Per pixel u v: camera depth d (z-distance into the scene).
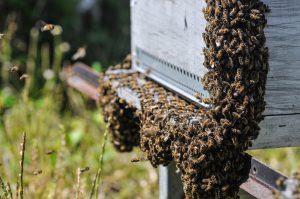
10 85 8.02
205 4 3.11
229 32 2.86
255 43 2.84
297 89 3.08
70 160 5.32
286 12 2.98
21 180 3.29
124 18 10.86
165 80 3.69
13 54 9.02
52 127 6.62
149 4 3.81
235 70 2.88
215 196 2.95
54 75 7.02
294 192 2.41
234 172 2.93
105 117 4.11
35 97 7.66
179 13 3.40
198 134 2.89
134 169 5.79
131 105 3.69
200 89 3.23
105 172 5.77
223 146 2.88
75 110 7.07
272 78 3.05
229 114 2.87
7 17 9.39
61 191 4.60
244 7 2.85
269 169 2.72
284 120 3.11
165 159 3.16
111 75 4.16
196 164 2.87
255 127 2.94
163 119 3.10
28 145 5.63
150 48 3.86
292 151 5.61
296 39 3.02
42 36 9.41
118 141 4.10
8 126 5.77
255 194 2.85
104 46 10.05
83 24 10.39
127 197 5.39
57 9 9.95
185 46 3.37
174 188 4.12
